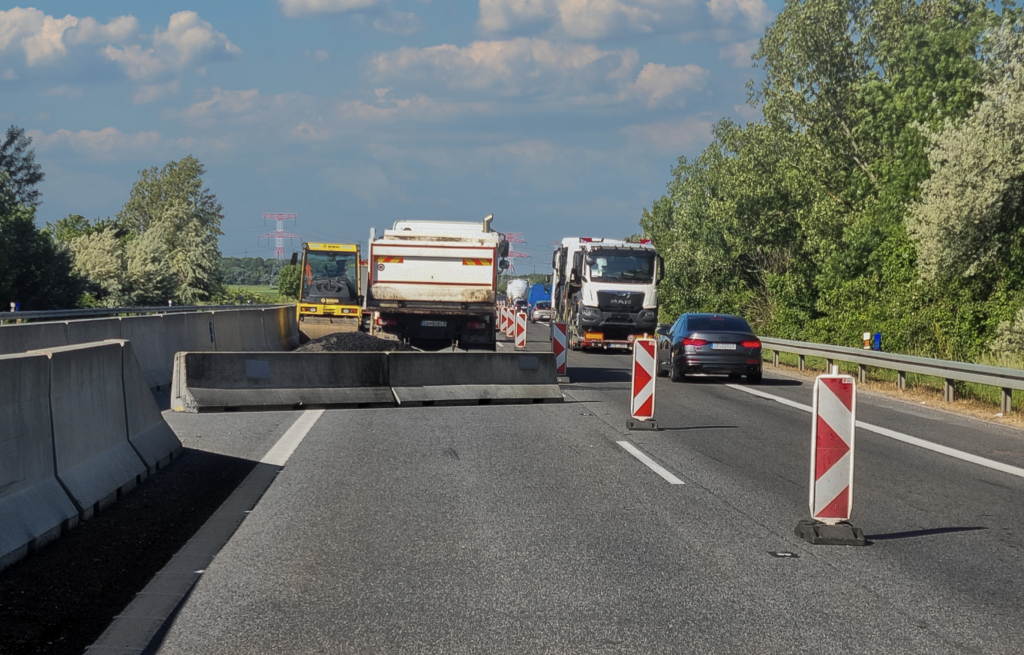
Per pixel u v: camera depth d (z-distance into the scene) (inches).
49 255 2279.8
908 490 378.3
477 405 660.7
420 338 923.4
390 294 907.4
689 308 2071.9
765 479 391.5
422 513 319.6
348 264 1360.7
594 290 1386.6
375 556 264.4
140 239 2933.1
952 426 595.2
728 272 1975.9
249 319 1033.5
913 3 1664.6
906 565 262.4
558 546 277.6
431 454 442.6
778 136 1828.2
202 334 837.8
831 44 1705.2
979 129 928.9
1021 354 910.4
